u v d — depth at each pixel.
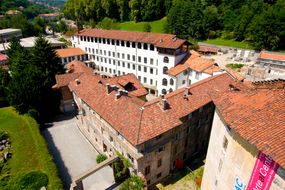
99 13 158.88
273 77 66.38
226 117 19.14
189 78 56.62
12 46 72.38
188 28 117.50
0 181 33.66
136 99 38.47
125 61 70.69
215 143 24.30
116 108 35.28
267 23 95.56
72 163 38.91
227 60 85.44
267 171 15.89
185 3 122.31
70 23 184.00
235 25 112.62
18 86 49.44
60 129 48.97
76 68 61.91
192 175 36.09
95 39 77.19
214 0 133.50
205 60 55.47
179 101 35.81
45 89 52.50
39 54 58.84
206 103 37.31
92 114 40.75
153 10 142.25
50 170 34.19
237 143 18.95
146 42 61.81
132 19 150.88
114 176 34.47
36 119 50.72
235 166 19.56
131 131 30.39
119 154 34.16
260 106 18.48
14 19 152.12
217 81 42.31
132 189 29.75
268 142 15.13
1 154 39.38
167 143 32.78
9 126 48.06
